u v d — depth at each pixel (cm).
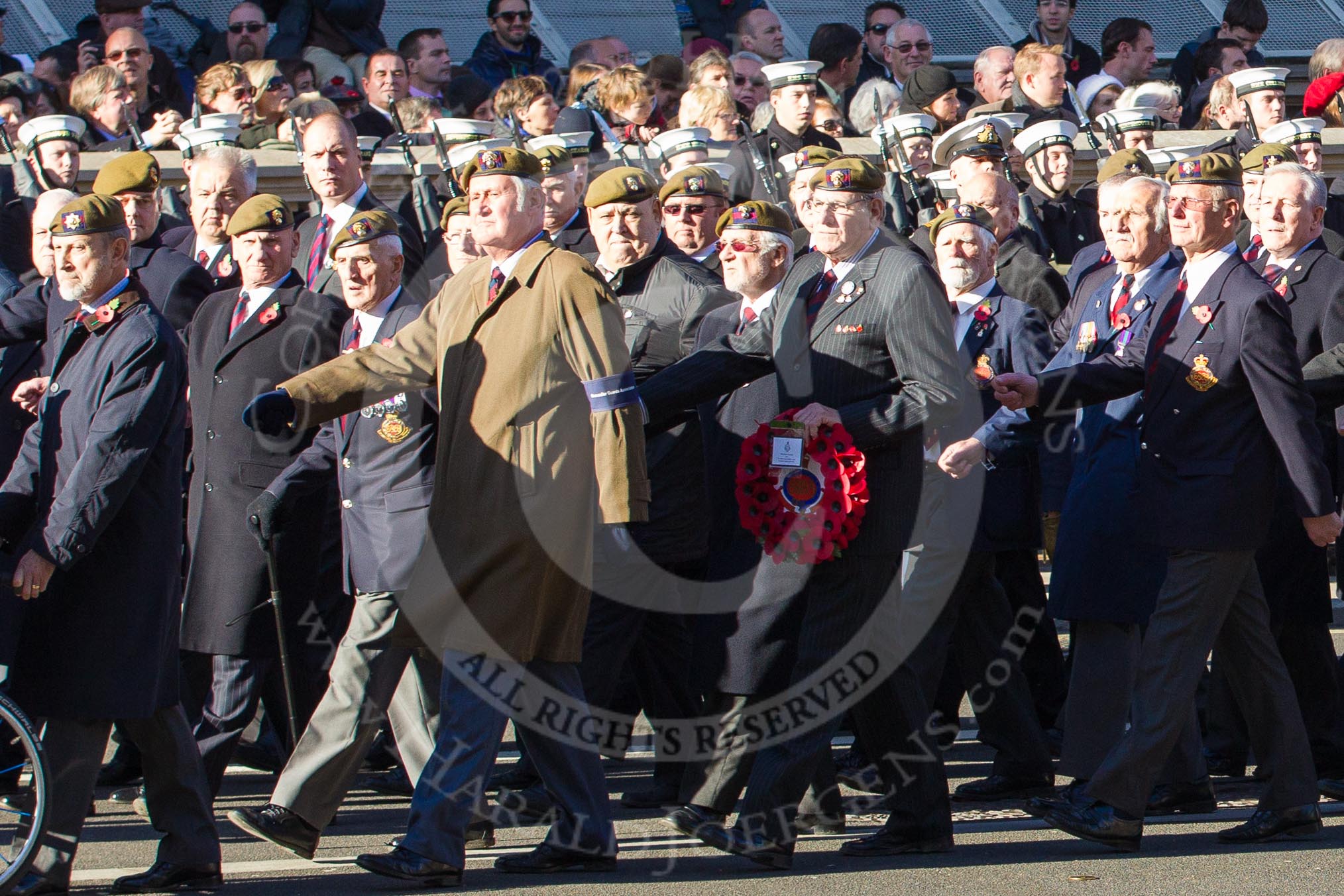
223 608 2273
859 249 2069
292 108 3406
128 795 2428
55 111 3625
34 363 2644
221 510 2294
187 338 2527
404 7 4412
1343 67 3850
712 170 2577
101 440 1911
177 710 1992
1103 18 4828
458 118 3522
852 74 3969
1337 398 2353
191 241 2823
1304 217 2439
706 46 4166
